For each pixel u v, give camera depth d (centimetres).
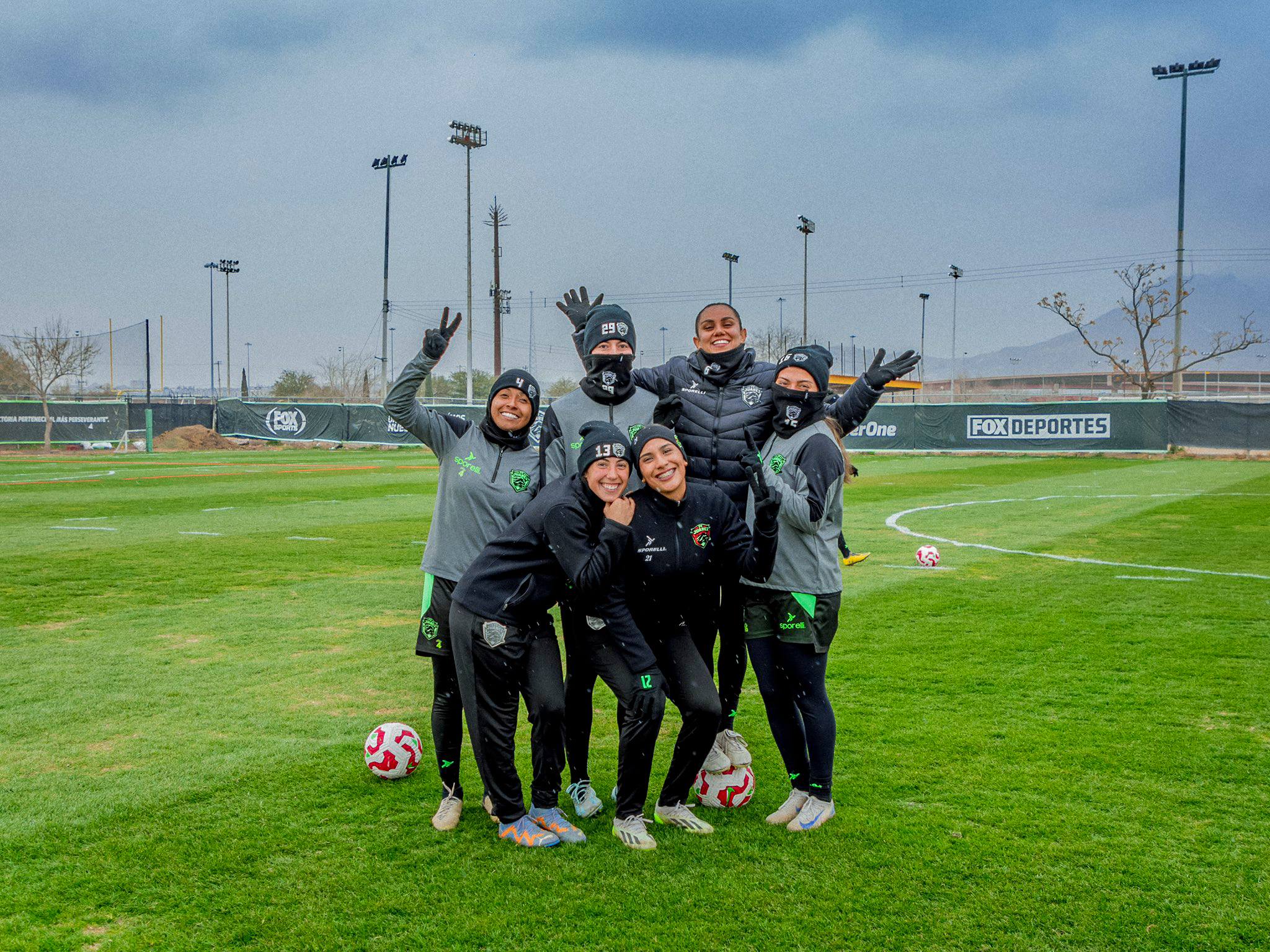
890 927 312
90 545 1188
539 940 305
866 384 440
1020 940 304
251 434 4147
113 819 400
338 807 415
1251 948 299
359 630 748
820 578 388
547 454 437
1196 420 3023
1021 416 3247
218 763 467
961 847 370
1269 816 396
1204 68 3922
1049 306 4472
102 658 665
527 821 382
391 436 3925
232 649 689
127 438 3747
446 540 406
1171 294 4356
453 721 400
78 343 3928
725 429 434
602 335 427
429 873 353
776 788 443
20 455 3462
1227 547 1141
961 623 750
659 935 307
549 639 388
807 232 4922
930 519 1444
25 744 494
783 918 318
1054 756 465
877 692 570
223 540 1233
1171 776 439
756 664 400
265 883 345
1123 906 324
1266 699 552
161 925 315
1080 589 882
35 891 338
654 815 410
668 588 377
